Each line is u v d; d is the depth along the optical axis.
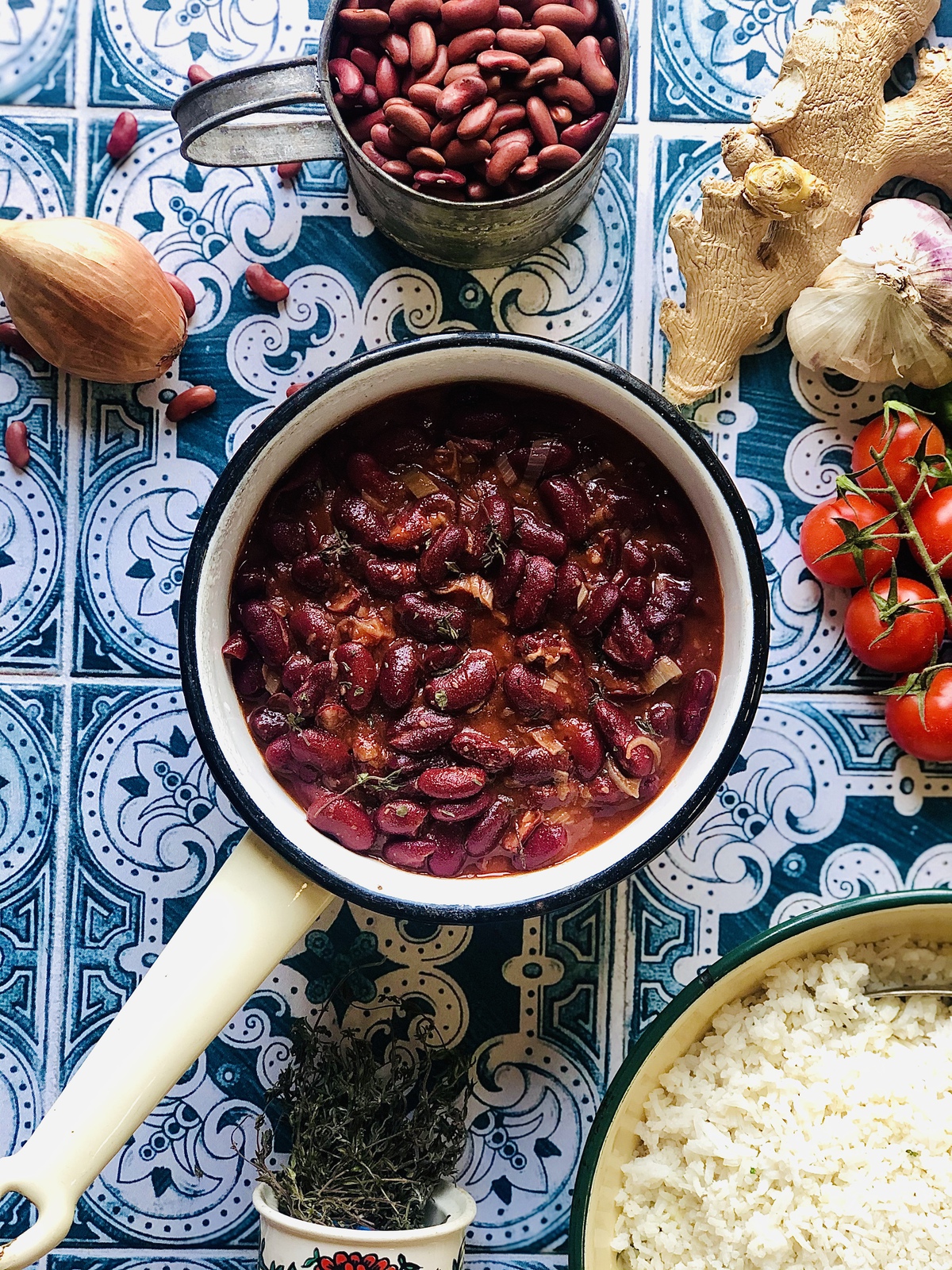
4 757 0.39
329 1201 0.34
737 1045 0.38
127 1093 0.31
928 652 0.37
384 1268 0.32
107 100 0.39
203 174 0.39
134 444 0.39
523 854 0.34
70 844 0.39
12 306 0.36
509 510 0.34
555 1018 0.39
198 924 0.32
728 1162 0.36
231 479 0.32
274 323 0.39
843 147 0.36
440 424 0.35
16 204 0.39
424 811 0.33
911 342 0.36
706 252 0.36
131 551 0.39
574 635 0.34
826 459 0.39
